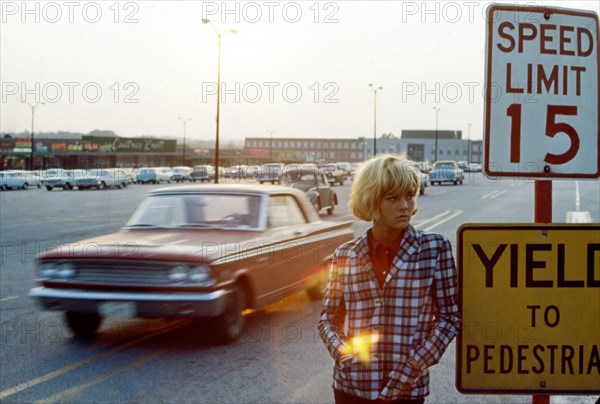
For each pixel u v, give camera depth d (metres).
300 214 7.48
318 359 5.29
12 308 7.41
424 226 15.96
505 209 21.50
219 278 5.50
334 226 7.99
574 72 2.45
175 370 5.00
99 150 78.88
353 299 2.27
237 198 6.82
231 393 4.47
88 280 5.66
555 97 2.43
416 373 2.15
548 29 2.44
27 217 21.92
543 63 2.43
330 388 4.58
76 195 37.56
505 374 2.40
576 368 2.39
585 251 2.38
